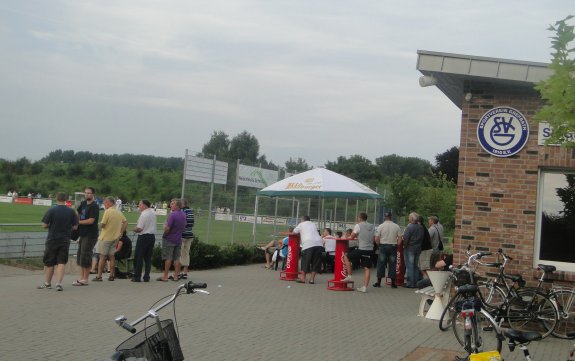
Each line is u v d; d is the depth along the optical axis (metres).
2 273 16.09
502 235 11.73
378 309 13.21
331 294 15.32
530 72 11.06
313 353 8.83
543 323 11.02
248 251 22.80
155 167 107.44
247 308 12.40
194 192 20.88
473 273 11.15
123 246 16.17
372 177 70.06
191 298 13.18
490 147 11.84
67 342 8.70
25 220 36.38
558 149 11.43
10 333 9.09
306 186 20.05
